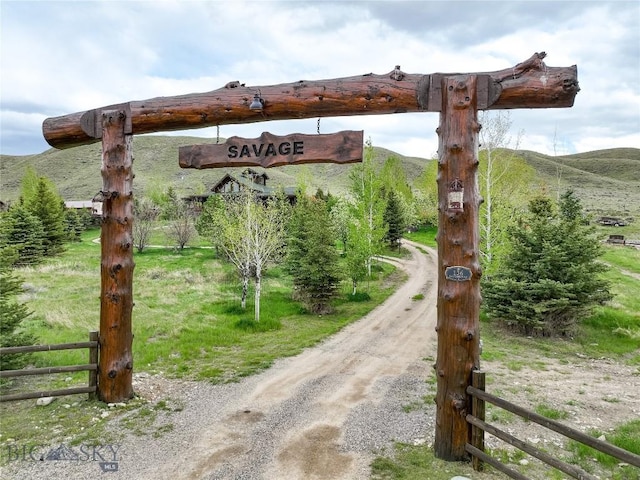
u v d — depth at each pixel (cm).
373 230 2680
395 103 693
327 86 732
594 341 1650
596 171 17075
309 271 2125
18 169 16238
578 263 1681
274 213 2441
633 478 622
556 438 743
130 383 870
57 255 3847
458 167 625
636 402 973
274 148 788
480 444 609
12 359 1028
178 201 5422
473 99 632
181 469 606
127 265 850
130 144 857
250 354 1312
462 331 611
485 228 2048
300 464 622
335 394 945
